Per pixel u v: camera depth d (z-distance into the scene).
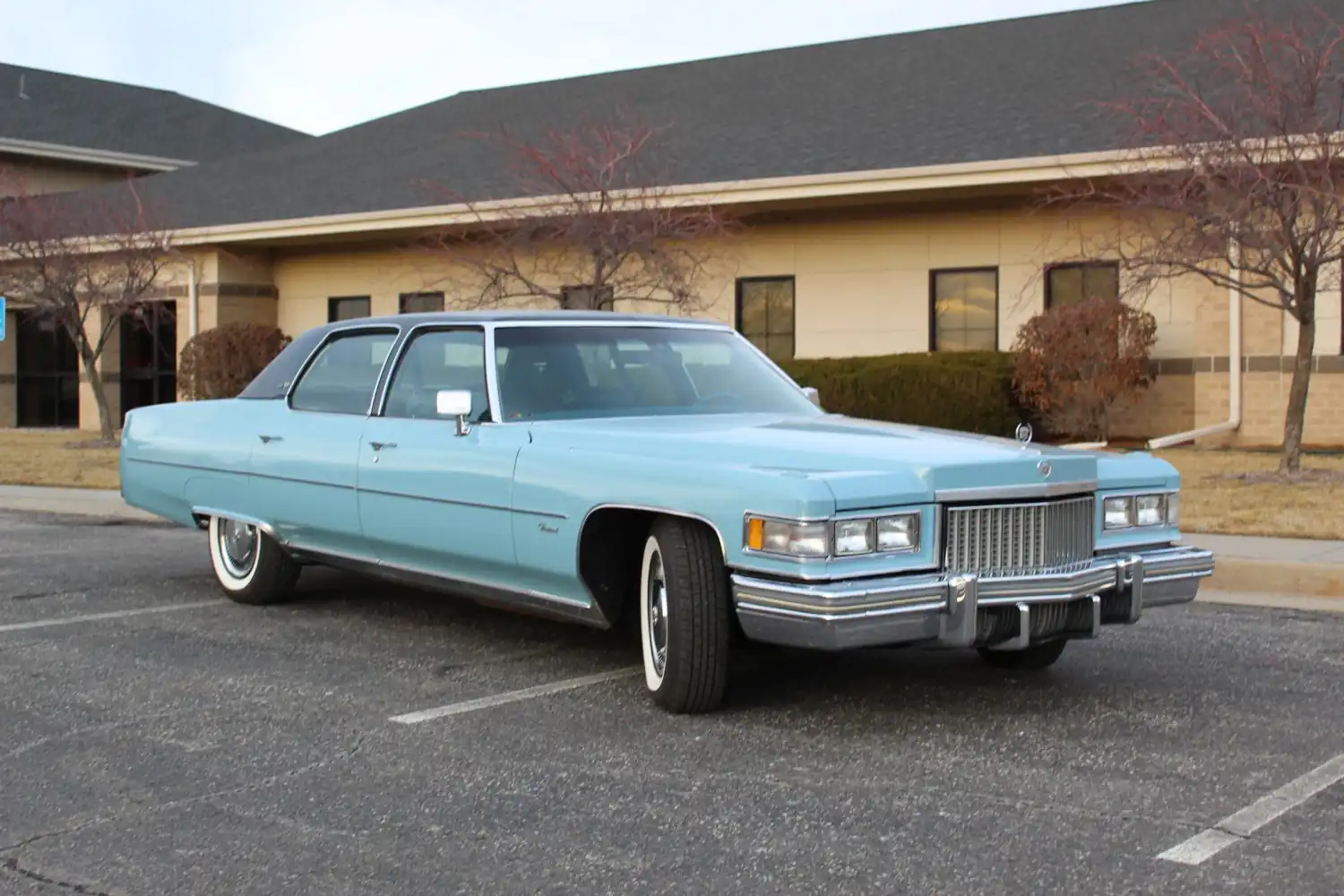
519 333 6.46
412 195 20.94
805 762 4.76
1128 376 15.64
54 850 3.96
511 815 4.22
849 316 18.61
